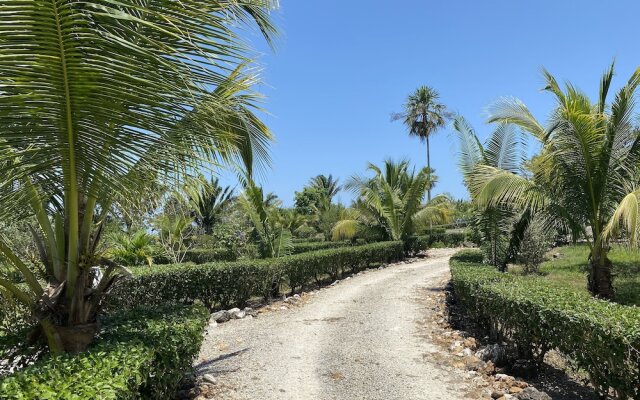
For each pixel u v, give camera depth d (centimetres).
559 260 1530
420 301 1016
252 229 1633
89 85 253
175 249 1505
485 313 637
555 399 434
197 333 447
